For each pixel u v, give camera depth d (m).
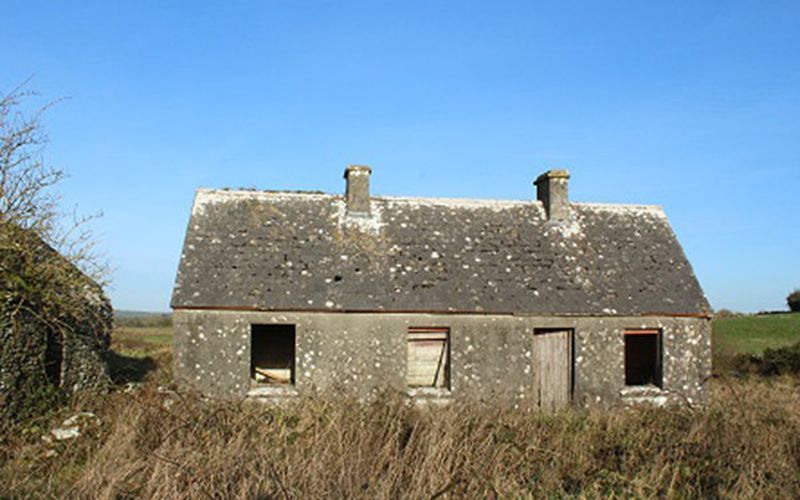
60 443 9.66
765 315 46.91
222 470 7.07
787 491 8.20
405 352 14.57
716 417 10.66
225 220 16.16
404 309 14.54
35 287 12.80
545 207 18.36
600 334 15.50
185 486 6.94
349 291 14.78
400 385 14.43
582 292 15.87
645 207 18.98
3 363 11.52
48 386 13.03
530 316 15.16
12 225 12.80
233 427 8.69
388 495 6.87
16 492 7.45
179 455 7.51
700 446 9.46
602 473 8.42
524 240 17.20
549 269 16.39
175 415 9.20
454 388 14.66
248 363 14.07
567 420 11.71
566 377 15.48
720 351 31.02
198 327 14.00
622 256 17.22
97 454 8.32
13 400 11.78
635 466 8.91
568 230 17.78
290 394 14.02
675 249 17.77
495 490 6.95
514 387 14.89
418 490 6.96
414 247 16.39
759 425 10.64
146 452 7.86
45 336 13.35
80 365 15.62
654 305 15.84
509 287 15.60
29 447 9.27
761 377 26.33
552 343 15.55
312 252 15.76
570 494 7.93
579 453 9.30
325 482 6.98
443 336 15.20
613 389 15.41
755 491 8.20
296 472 7.18
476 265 16.12
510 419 10.71
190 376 13.88
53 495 7.47
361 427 8.65
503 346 14.98
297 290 14.59
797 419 11.33
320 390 13.87
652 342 19.55
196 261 14.88
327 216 16.94
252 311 14.15
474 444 8.51
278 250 15.62
